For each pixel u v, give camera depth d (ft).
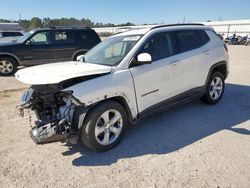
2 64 31.22
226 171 9.78
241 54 56.39
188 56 15.01
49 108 11.62
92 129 10.86
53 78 10.18
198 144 12.05
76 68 11.67
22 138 13.07
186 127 14.11
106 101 11.38
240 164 10.23
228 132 13.33
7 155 11.35
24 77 11.06
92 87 10.67
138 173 9.84
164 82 13.64
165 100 13.97
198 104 18.04
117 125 12.01
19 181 9.46
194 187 8.90
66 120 10.47
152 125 14.48
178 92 14.69
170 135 13.15
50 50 32.19
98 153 11.50
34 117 16.08
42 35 31.99
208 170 9.88
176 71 14.23
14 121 15.42
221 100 19.06
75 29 33.68
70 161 10.84
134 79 12.16
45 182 9.40
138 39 13.17
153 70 12.98
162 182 9.23
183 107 17.44
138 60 12.07
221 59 17.61
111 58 13.12
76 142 10.85
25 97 11.56
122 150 11.70
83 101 10.34
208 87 17.03
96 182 9.36
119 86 11.51
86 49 33.94
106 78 11.27
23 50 31.09
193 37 16.06
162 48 13.93
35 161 10.86
